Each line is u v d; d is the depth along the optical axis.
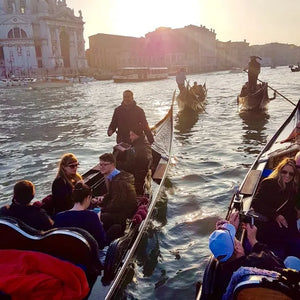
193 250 5.33
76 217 3.69
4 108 31.00
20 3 101.44
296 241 3.88
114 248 3.92
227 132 14.12
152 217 6.46
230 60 172.88
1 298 3.07
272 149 7.56
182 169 9.34
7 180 9.20
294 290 2.27
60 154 11.96
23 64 94.00
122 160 6.80
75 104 31.52
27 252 3.36
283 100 23.89
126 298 4.27
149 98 33.78
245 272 2.51
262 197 4.00
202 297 3.07
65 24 101.06
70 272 3.27
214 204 6.91
